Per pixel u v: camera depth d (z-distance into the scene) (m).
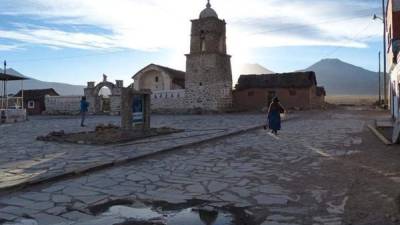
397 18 25.41
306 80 46.91
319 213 6.15
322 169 9.48
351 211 6.20
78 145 13.73
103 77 45.00
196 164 10.27
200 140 14.73
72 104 47.62
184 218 6.07
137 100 17.27
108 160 10.35
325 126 21.58
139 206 6.65
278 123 17.75
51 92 55.09
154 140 14.94
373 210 6.20
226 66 42.59
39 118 36.34
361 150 12.38
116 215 6.20
